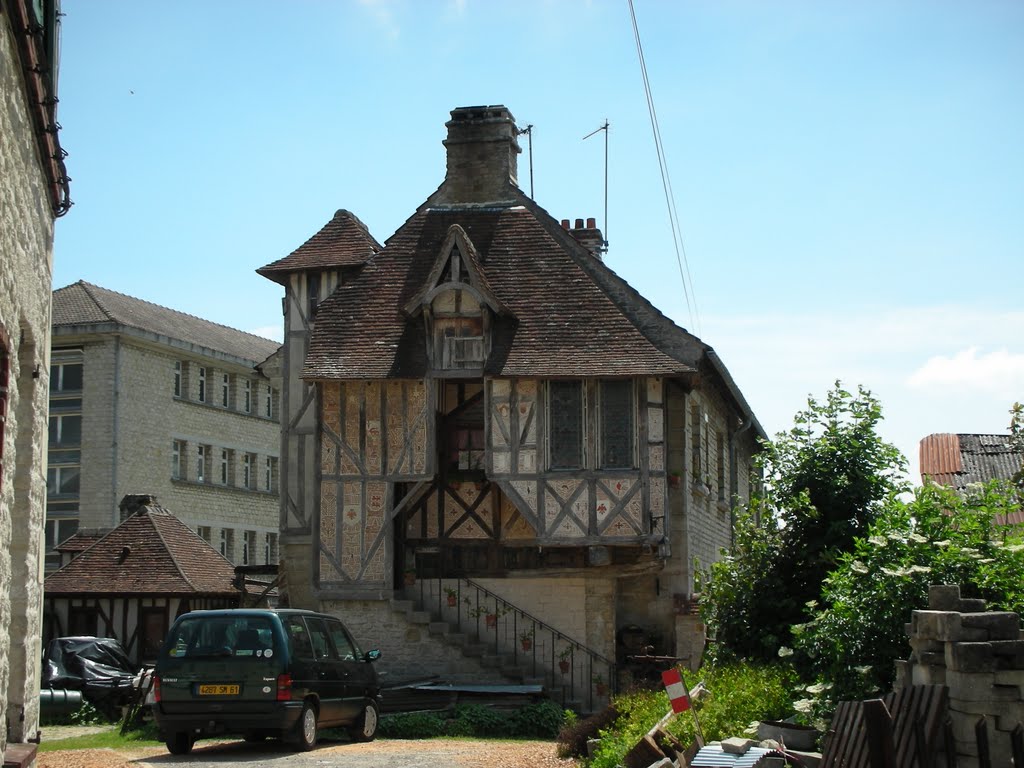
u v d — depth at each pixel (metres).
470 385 22.62
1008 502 10.93
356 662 16.22
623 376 20.73
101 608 26.69
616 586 22.03
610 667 21.14
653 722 12.37
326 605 21.58
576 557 21.77
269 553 47.19
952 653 7.89
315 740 14.74
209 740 16.62
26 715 11.31
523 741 17.05
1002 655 7.84
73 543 32.72
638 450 20.89
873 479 14.09
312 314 23.83
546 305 21.86
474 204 23.77
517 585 21.72
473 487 22.28
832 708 10.03
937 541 10.33
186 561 27.64
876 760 6.76
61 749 16.31
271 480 47.59
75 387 40.31
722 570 14.12
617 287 22.77
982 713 7.75
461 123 24.05
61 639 22.67
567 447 21.05
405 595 21.83
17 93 9.38
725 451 27.44
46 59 10.50
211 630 14.36
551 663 21.34
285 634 14.35
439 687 19.98
